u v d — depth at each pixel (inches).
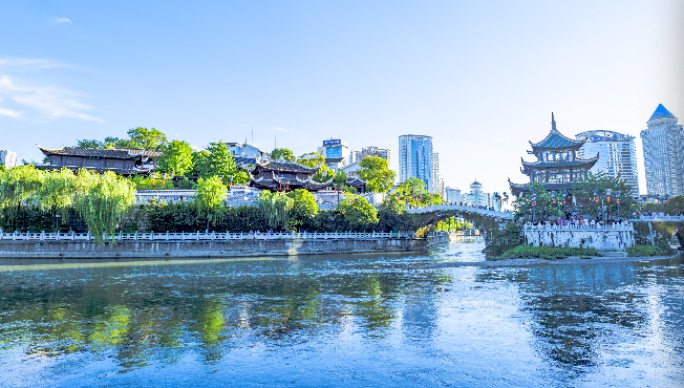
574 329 991.6
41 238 2802.7
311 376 742.5
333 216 3484.3
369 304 1286.9
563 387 686.5
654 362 781.3
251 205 3410.4
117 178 3154.5
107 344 912.9
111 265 2443.4
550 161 3836.1
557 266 2156.7
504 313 1150.3
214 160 4340.6
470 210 3447.3
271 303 1312.7
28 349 881.5
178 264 2511.1
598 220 2827.3
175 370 770.8
